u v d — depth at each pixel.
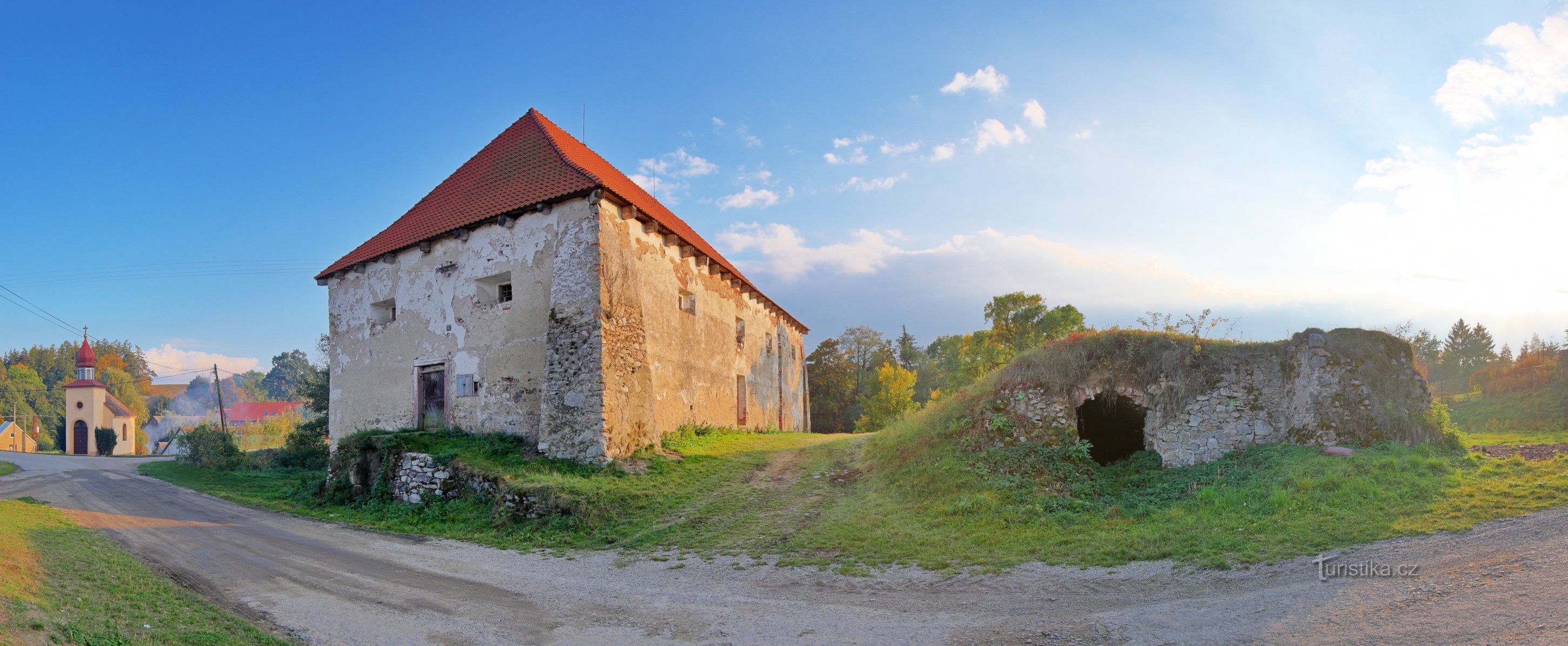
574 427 14.51
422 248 18.20
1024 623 6.61
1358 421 12.05
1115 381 13.59
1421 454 11.09
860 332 59.81
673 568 9.35
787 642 6.54
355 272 19.83
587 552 10.44
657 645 6.62
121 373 76.56
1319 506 9.25
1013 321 26.14
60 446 65.56
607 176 20.08
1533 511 8.21
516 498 12.41
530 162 18.22
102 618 6.51
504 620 7.48
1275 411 13.03
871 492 12.40
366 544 11.38
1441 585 6.45
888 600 7.62
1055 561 8.45
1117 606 6.87
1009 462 12.08
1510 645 5.15
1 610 5.89
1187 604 6.72
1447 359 62.34
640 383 15.80
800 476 14.10
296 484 18.69
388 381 18.58
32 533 10.33
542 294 15.94
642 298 17.12
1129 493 11.61
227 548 11.05
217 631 6.79
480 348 16.86
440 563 10.06
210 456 27.89
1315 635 5.73
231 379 104.69
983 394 14.13
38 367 84.50
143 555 10.21
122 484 20.80
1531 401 21.56
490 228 17.06
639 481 13.48
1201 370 13.41
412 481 14.45
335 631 7.11
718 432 20.47
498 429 16.20
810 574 8.71
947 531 9.93
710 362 21.55
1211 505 10.13
